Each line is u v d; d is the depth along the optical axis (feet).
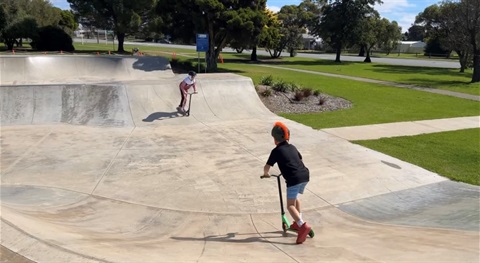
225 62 133.08
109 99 41.73
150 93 43.80
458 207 20.47
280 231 17.54
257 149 31.32
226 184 23.93
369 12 155.33
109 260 11.37
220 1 89.97
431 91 69.36
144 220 18.92
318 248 14.47
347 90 67.05
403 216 19.83
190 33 95.55
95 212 19.63
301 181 15.17
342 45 161.58
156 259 12.10
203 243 15.65
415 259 12.14
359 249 13.94
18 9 122.83
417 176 26.03
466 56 115.96
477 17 84.17
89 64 73.26
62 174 25.13
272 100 51.06
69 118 39.24
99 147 31.12
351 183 24.53
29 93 40.47
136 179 24.52
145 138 33.96
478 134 37.47
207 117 41.70
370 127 39.86
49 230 13.99
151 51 153.17
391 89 70.74
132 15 125.70
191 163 27.68
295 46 175.22
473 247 13.35
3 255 11.48
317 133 36.88
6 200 20.27
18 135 33.91
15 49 130.31
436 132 38.17
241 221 18.97
